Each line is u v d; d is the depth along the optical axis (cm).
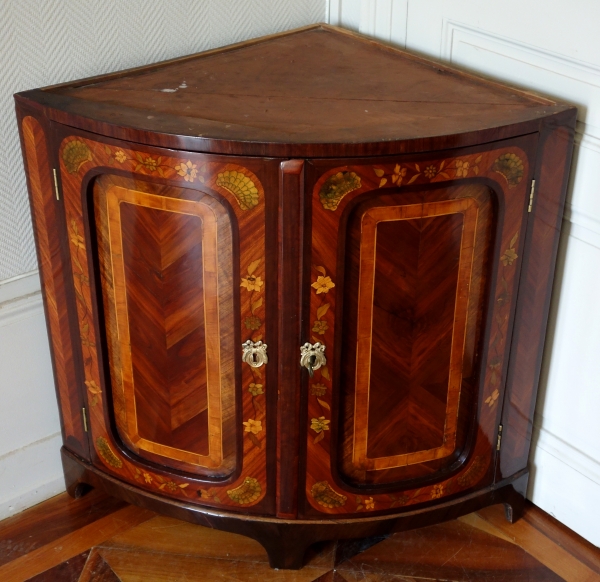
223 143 122
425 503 155
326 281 132
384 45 163
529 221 140
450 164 127
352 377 142
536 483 174
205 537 167
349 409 145
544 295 149
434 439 153
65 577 159
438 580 158
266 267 131
